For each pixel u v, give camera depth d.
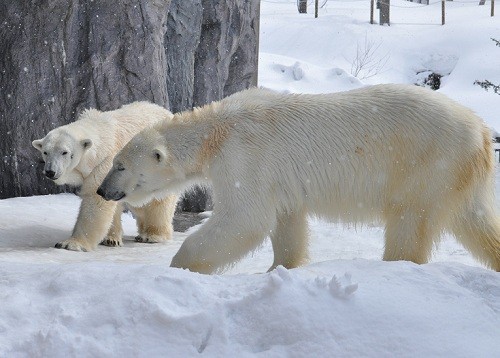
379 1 65.19
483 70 54.44
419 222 10.12
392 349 6.64
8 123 19.45
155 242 16.12
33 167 19.56
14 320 7.05
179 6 21.28
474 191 10.32
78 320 6.90
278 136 10.35
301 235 11.02
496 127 43.97
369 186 10.30
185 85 21.69
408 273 8.00
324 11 72.38
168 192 11.27
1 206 17.62
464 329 6.97
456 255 13.73
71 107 19.69
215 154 10.52
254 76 24.09
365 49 59.56
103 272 7.71
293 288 7.02
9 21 19.23
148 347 6.64
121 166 11.00
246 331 6.79
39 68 19.39
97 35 19.52
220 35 22.36
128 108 16.16
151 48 19.78
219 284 7.57
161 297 7.10
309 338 6.67
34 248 14.17
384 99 10.37
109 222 14.85
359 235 16.25
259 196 10.26
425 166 10.03
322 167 10.30
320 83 48.62
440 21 66.25
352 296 7.05
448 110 10.22
